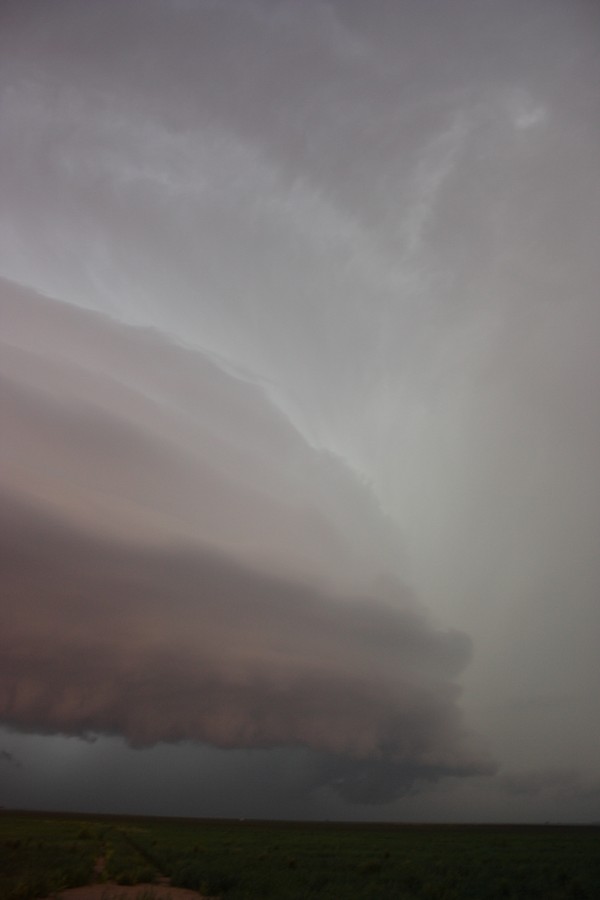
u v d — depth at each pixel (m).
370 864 32.31
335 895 22.42
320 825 134.00
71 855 34.25
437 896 23.28
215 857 36.25
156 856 37.00
